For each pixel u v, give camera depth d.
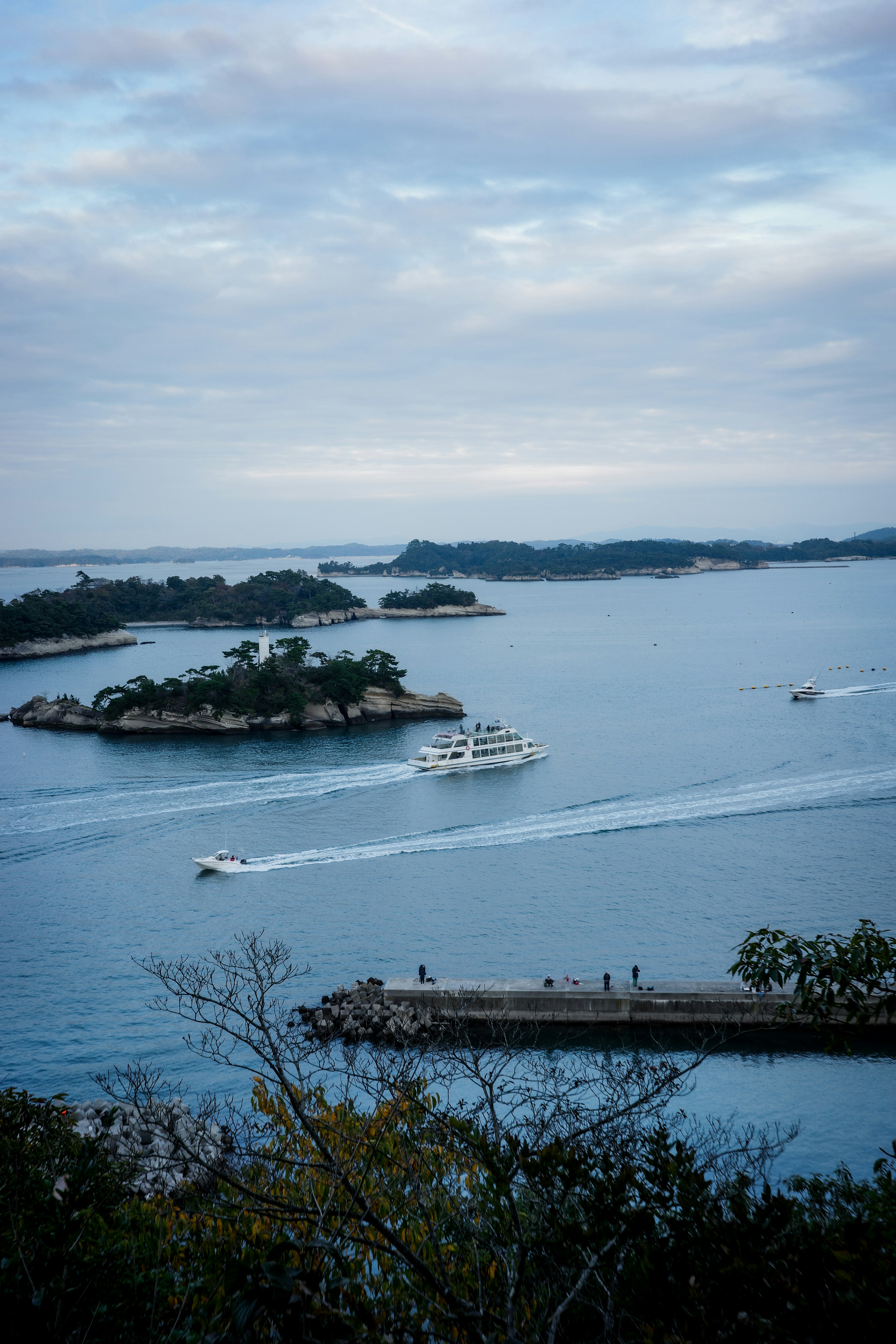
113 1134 33.94
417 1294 12.69
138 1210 17.39
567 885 75.94
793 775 109.69
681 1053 50.25
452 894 74.94
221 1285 13.28
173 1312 13.07
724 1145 23.27
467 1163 16.92
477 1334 10.70
